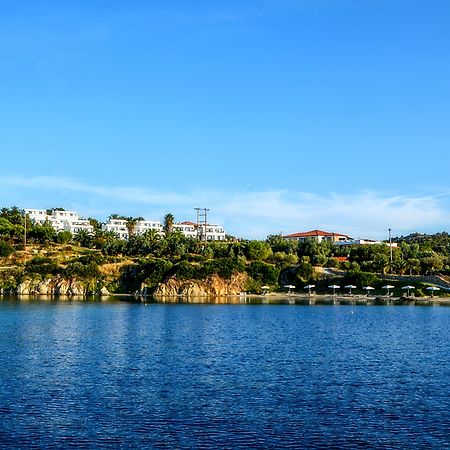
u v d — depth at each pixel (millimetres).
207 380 57219
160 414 44250
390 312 151875
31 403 47094
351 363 68438
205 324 117625
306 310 158375
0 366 63844
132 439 38281
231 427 41031
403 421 42656
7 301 179000
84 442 37594
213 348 81250
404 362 69438
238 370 63094
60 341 86562
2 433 39125
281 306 173750
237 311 153375
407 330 107812
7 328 103688
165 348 80750
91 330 102625
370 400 49000
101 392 51406
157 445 37156
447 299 190250
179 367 64750
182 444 37438
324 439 38562
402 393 51719
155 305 172000
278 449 36688
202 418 43188
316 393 51562
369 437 39000
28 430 39844
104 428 40562
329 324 119500
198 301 193375
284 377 59062
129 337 93312
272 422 42312
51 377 57938
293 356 74000
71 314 135875
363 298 197500
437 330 107875
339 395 50781
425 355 75562
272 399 49219
